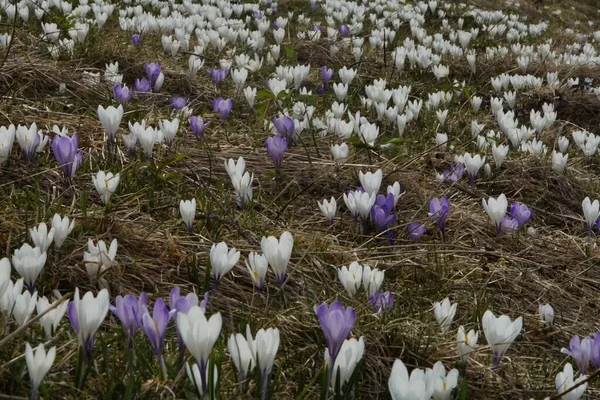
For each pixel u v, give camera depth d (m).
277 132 1.36
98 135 1.25
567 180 1.41
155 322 0.72
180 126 1.35
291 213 1.15
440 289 1.00
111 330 0.83
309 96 1.46
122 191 1.09
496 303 1.01
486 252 1.06
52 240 0.90
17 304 0.74
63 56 1.65
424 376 0.68
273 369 0.81
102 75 1.58
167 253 0.96
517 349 0.93
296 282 0.96
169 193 1.11
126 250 0.95
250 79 1.91
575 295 1.07
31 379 0.68
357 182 1.25
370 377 0.83
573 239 1.21
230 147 1.32
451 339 0.89
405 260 1.04
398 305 0.91
